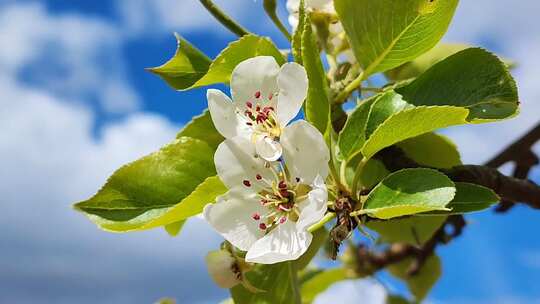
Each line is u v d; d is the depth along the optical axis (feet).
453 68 1.11
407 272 1.79
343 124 1.23
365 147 1.06
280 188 1.06
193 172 1.15
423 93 1.11
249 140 1.07
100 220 1.12
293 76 1.05
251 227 1.06
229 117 1.07
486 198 1.08
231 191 1.06
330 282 1.88
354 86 1.21
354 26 1.16
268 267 1.21
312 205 1.02
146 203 1.13
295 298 1.21
